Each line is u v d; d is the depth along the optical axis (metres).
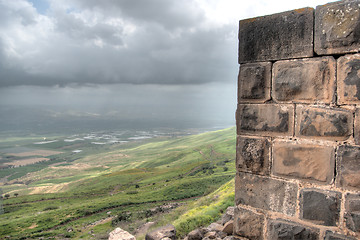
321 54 2.80
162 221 19.34
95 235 33.72
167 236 7.86
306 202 2.89
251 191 3.30
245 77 3.29
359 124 2.61
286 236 2.98
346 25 2.64
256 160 3.24
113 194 89.12
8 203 87.69
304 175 2.91
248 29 3.28
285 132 3.04
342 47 2.67
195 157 155.00
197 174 96.75
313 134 2.86
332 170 2.76
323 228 2.79
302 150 2.92
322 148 2.81
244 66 3.32
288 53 2.99
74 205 72.75
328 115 2.77
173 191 71.50
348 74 2.65
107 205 62.38
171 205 47.12
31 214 66.75
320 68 2.79
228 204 13.41
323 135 2.80
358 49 2.59
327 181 2.79
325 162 2.79
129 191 87.00
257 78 3.19
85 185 118.19
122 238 9.90
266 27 3.13
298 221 2.95
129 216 42.56
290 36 2.97
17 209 76.81
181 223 10.93
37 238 41.81
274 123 3.10
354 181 2.62
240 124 3.38
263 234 3.19
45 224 52.97
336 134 2.73
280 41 3.04
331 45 2.73
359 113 2.61
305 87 2.88
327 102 2.78
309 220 2.88
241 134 3.38
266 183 3.18
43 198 92.88
